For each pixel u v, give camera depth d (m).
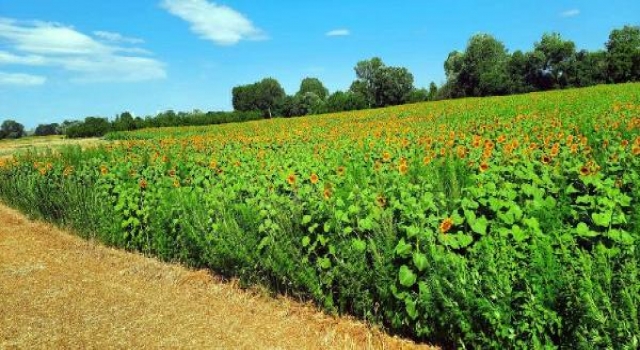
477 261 4.26
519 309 3.94
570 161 6.81
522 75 83.00
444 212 5.04
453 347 4.56
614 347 3.39
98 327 5.53
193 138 24.11
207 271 7.27
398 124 22.33
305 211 5.95
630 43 77.56
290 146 15.73
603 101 24.48
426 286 4.42
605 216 4.23
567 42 79.50
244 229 6.48
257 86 121.62
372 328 5.09
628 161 6.73
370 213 5.26
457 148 10.35
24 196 12.34
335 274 5.40
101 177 10.02
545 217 4.61
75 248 9.02
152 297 6.40
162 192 8.05
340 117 42.88
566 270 3.70
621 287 3.52
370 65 101.31
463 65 88.50
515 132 12.84
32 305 6.25
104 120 67.88
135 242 8.41
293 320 5.54
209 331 5.35
